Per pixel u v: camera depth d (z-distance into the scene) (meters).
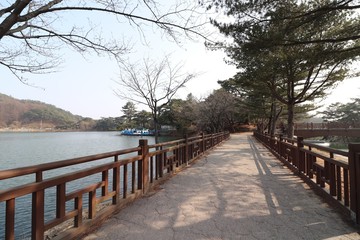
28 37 4.45
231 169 8.81
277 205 4.71
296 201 4.96
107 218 4.08
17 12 3.40
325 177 5.18
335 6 6.66
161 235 3.44
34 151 30.27
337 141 43.66
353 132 32.62
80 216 3.45
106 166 4.12
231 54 11.57
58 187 3.07
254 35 7.51
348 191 4.11
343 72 14.34
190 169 8.84
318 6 7.65
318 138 49.22
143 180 5.54
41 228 2.75
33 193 2.70
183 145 9.26
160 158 6.84
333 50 7.88
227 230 3.58
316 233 3.45
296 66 12.88
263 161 10.92
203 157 12.40
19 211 8.96
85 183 13.04
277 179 7.08
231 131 53.09
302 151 7.27
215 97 37.00
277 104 25.86
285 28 7.21
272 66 12.20
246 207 4.61
